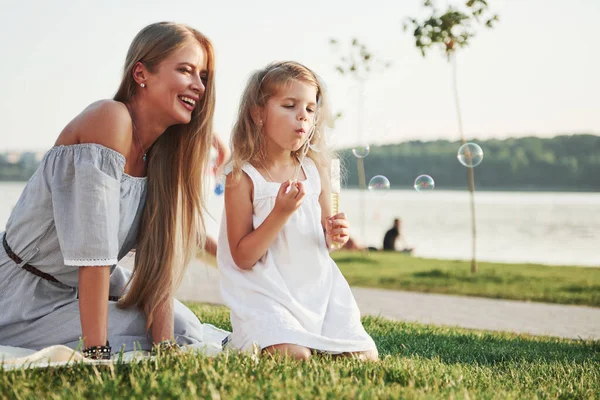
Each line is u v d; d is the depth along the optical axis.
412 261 11.12
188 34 2.78
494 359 3.53
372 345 2.94
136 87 2.80
